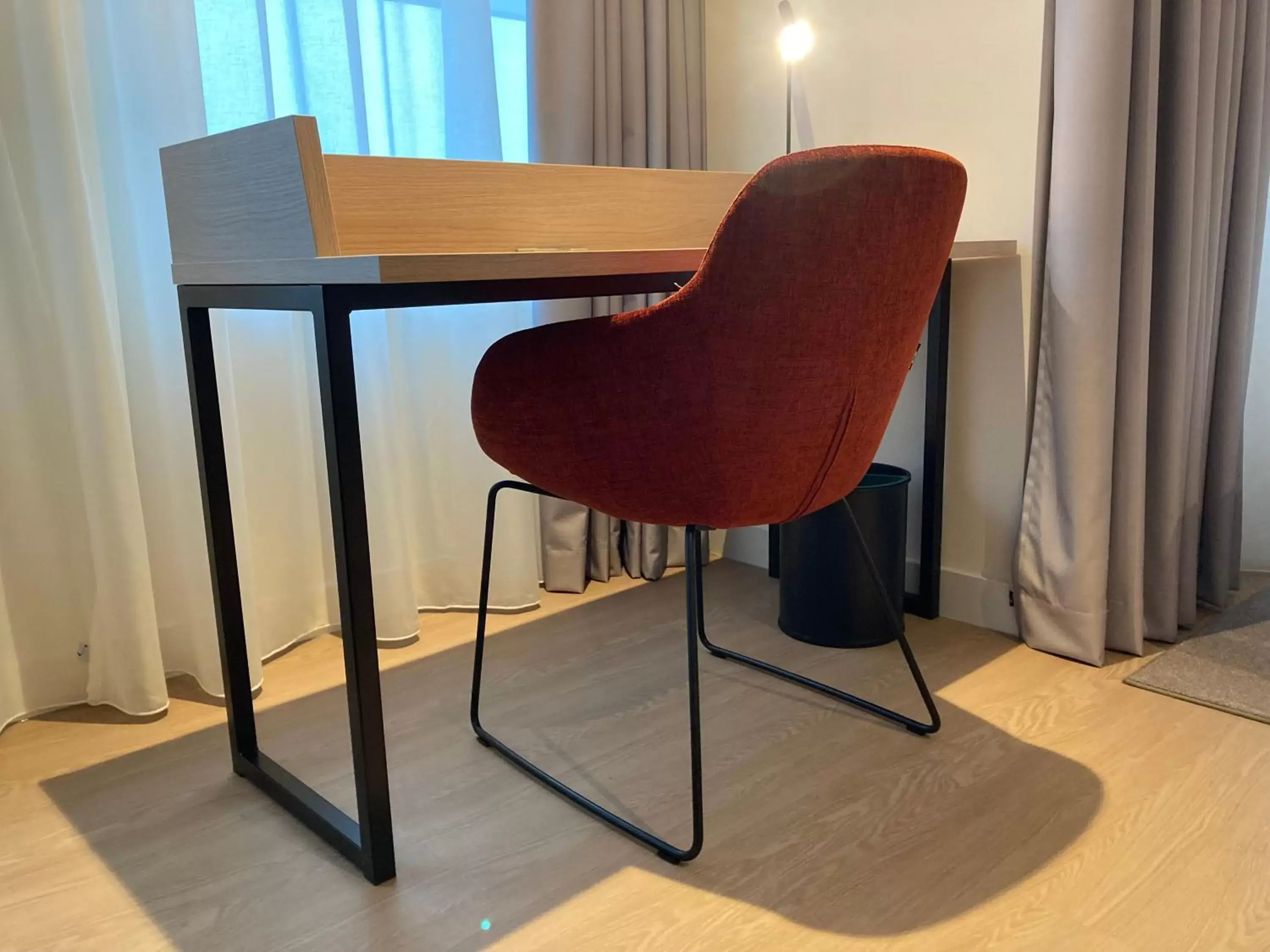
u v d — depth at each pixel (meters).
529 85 1.86
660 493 1.11
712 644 1.79
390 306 1.04
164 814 1.27
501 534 1.96
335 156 1.34
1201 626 1.83
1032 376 1.71
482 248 1.50
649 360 1.04
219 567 1.31
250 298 1.12
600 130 1.94
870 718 1.49
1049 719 1.47
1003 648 1.75
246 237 1.10
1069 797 1.25
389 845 1.11
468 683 1.65
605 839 1.19
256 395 1.71
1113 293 1.55
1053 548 1.67
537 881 1.11
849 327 1.04
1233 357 1.80
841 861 1.13
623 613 1.98
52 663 1.55
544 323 1.96
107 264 1.45
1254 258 1.80
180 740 1.47
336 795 1.30
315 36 1.63
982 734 1.42
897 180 0.98
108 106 1.45
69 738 1.48
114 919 1.06
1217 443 1.84
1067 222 1.55
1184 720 1.46
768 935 1.01
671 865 1.13
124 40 1.43
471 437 1.93
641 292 1.37
